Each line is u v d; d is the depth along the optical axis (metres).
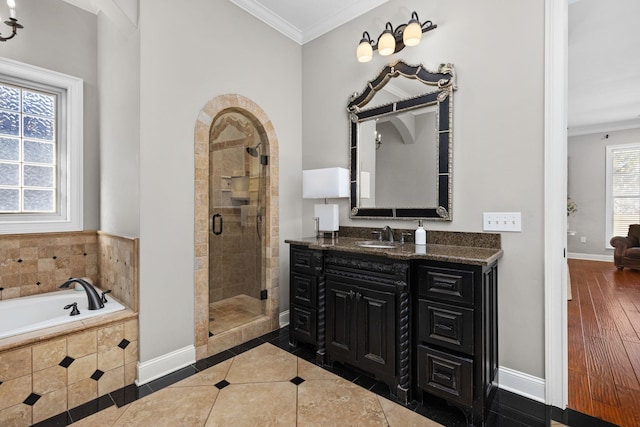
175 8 2.21
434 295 1.77
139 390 1.94
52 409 1.71
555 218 1.81
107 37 2.51
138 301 2.04
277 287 2.96
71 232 2.63
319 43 3.05
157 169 2.11
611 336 2.76
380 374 1.96
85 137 2.71
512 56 1.96
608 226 6.39
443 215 2.23
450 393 1.71
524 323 1.93
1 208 2.41
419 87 2.36
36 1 2.46
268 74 2.88
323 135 3.03
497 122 2.02
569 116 5.62
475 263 1.62
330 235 2.92
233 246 2.79
